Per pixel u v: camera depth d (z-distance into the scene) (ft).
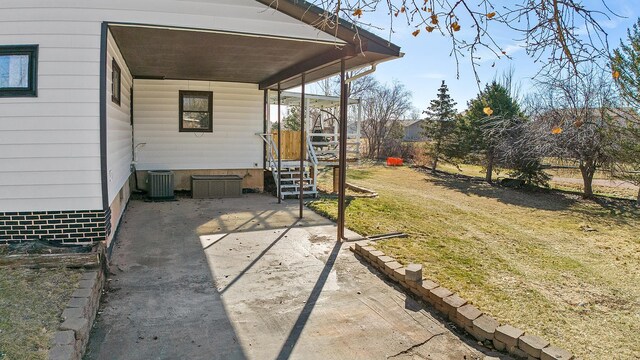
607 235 30.22
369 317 14.10
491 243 25.63
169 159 37.29
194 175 38.09
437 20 8.10
